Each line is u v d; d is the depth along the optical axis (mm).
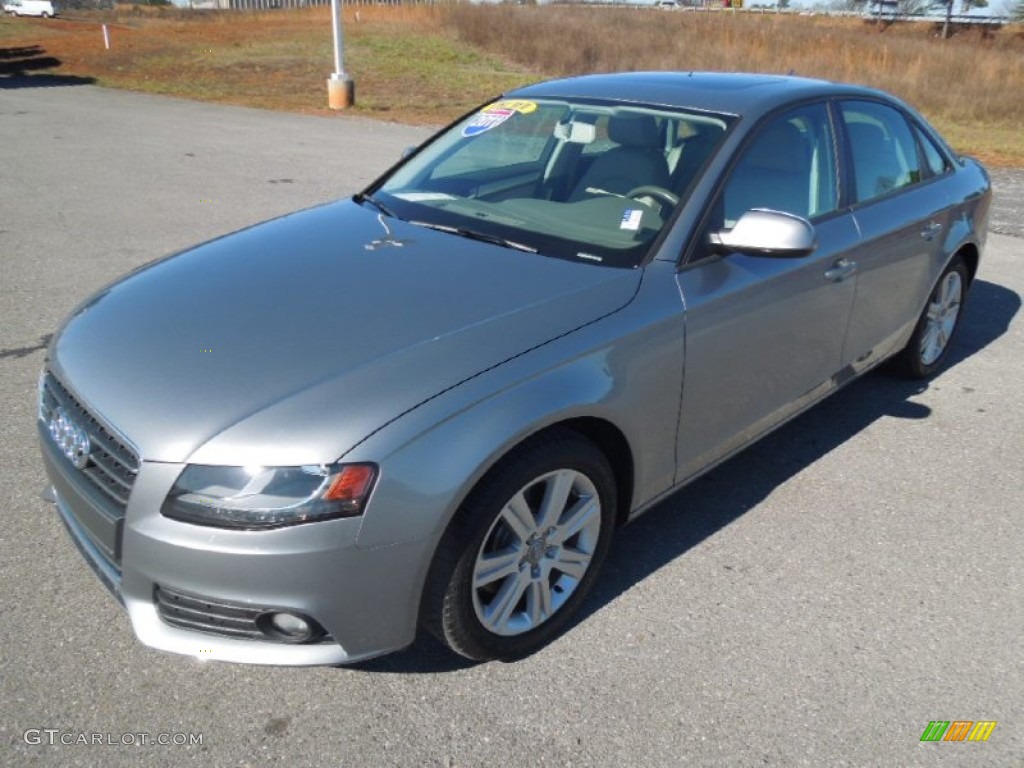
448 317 2684
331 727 2484
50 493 2979
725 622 2980
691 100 3639
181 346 2596
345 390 2348
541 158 3715
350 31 30281
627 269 3002
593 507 2832
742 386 3346
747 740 2500
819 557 3357
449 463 2330
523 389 2496
